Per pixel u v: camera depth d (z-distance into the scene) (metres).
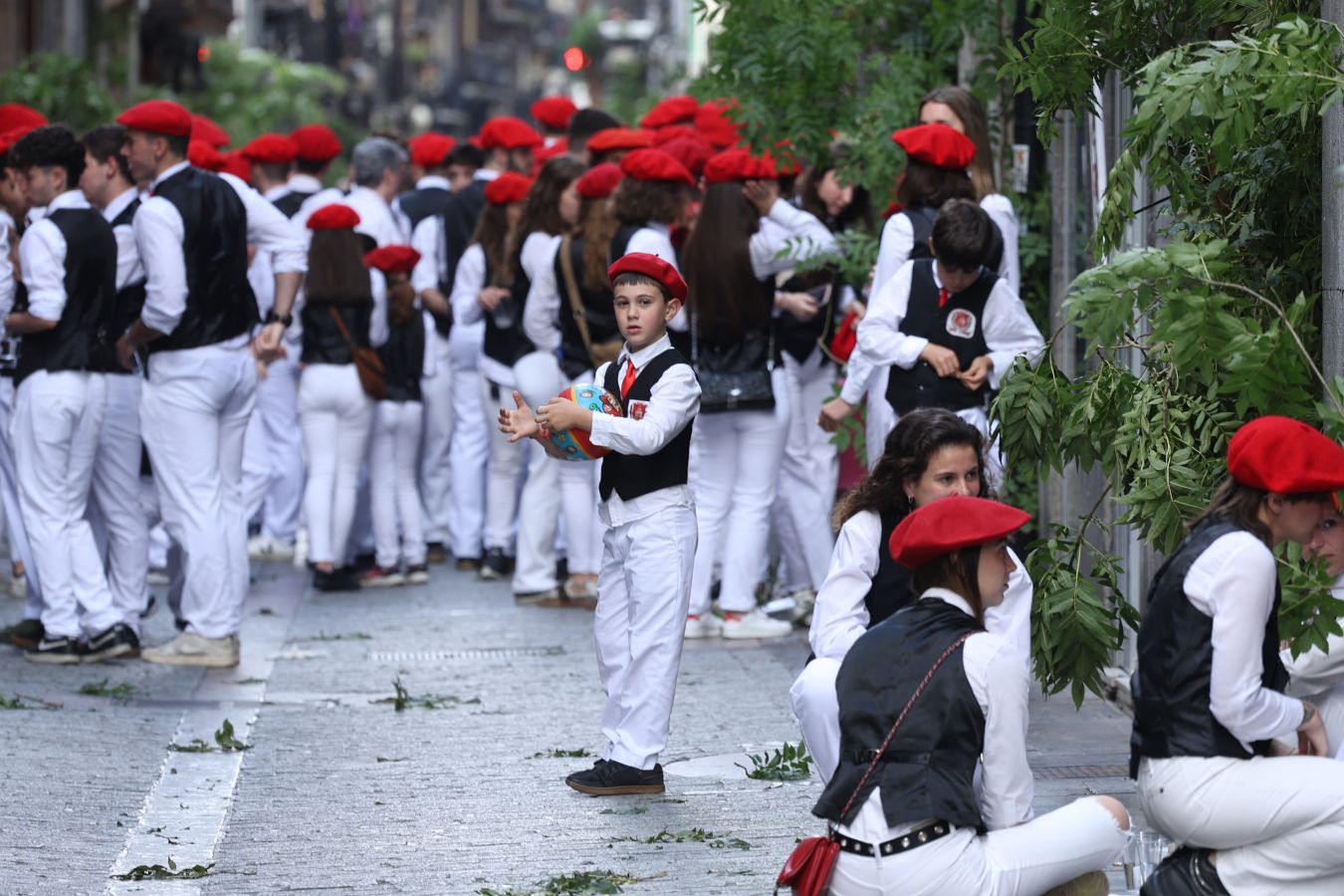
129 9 54.72
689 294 16.66
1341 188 8.97
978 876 7.63
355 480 22.27
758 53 18.84
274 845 10.91
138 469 17.53
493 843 10.84
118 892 9.97
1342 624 8.42
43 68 36.81
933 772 7.64
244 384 16.92
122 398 17.20
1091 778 11.88
